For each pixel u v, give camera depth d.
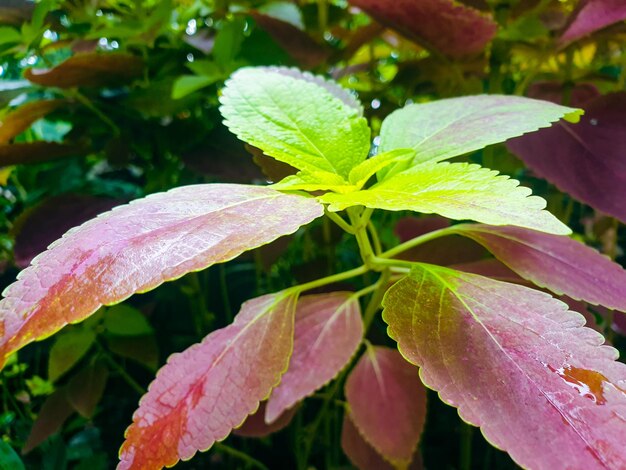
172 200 0.11
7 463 0.18
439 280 0.12
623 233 0.32
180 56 0.27
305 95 0.14
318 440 0.27
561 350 0.10
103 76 0.23
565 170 0.19
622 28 0.22
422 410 0.18
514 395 0.09
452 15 0.20
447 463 0.26
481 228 0.16
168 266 0.09
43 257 0.10
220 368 0.13
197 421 0.12
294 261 0.32
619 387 0.09
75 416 0.27
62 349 0.22
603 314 0.20
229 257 0.09
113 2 0.29
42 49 0.25
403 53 0.33
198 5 0.28
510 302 0.11
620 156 0.18
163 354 0.27
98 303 0.09
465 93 0.24
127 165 0.26
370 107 0.30
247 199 0.11
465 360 0.10
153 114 0.25
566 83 0.25
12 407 0.28
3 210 0.30
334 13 0.30
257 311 0.15
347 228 0.14
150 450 0.11
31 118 0.24
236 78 0.15
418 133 0.14
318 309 0.19
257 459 0.27
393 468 0.19
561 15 0.24
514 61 0.30
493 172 0.11
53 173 0.27
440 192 0.10
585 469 0.08
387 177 0.13
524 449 0.09
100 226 0.10
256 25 0.26
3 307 0.09
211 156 0.24
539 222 0.09
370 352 0.19
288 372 0.17
